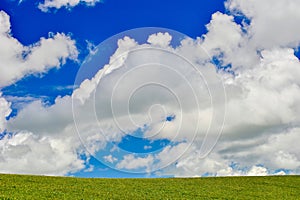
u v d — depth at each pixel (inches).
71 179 1245.1
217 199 1026.1
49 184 1083.9
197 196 1057.5
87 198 891.4
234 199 1040.2
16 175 1234.6
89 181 1235.2
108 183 1210.6
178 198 995.3
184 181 1371.8
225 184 1326.3
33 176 1245.7
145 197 977.5
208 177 1502.2
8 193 865.5
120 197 949.8
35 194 887.7
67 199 856.9
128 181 1302.9
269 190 1228.5
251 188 1257.4
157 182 1309.1
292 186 1321.4
